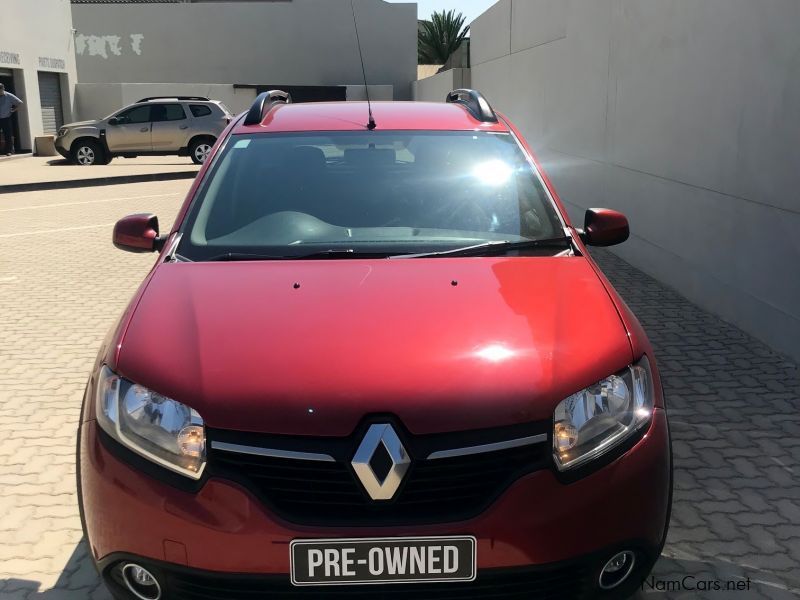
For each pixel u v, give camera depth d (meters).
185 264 3.13
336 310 2.66
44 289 7.71
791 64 5.12
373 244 3.29
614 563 2.42
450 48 49.06
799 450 4.06
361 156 3.77
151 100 20.83
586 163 9.89
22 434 4.40
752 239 5.71
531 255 3.24
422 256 3.20
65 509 3.59
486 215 3.49
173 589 2.32
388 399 2.28
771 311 5.49
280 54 35.56
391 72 36.38
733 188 5.96
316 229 3.39
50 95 25.66
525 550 2.24
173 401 2.36
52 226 11.42
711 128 6.31
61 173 18.12
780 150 5.29
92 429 2.47
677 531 3.34
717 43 6.19
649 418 2.48
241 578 2.24
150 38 35.00
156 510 2.27
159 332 2.61
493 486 2.27
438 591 2.25
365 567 2.22
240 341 2.51
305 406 2.28
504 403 2.29
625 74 8.36
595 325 2.63
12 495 3.72
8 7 21.72
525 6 13.78
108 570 2.40
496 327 2.56
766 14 5.44
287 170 3.69
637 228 8.06
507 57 15.62
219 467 2.27
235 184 3.62
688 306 6.65
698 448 4.09
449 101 5.14
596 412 2.38
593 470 2.32
